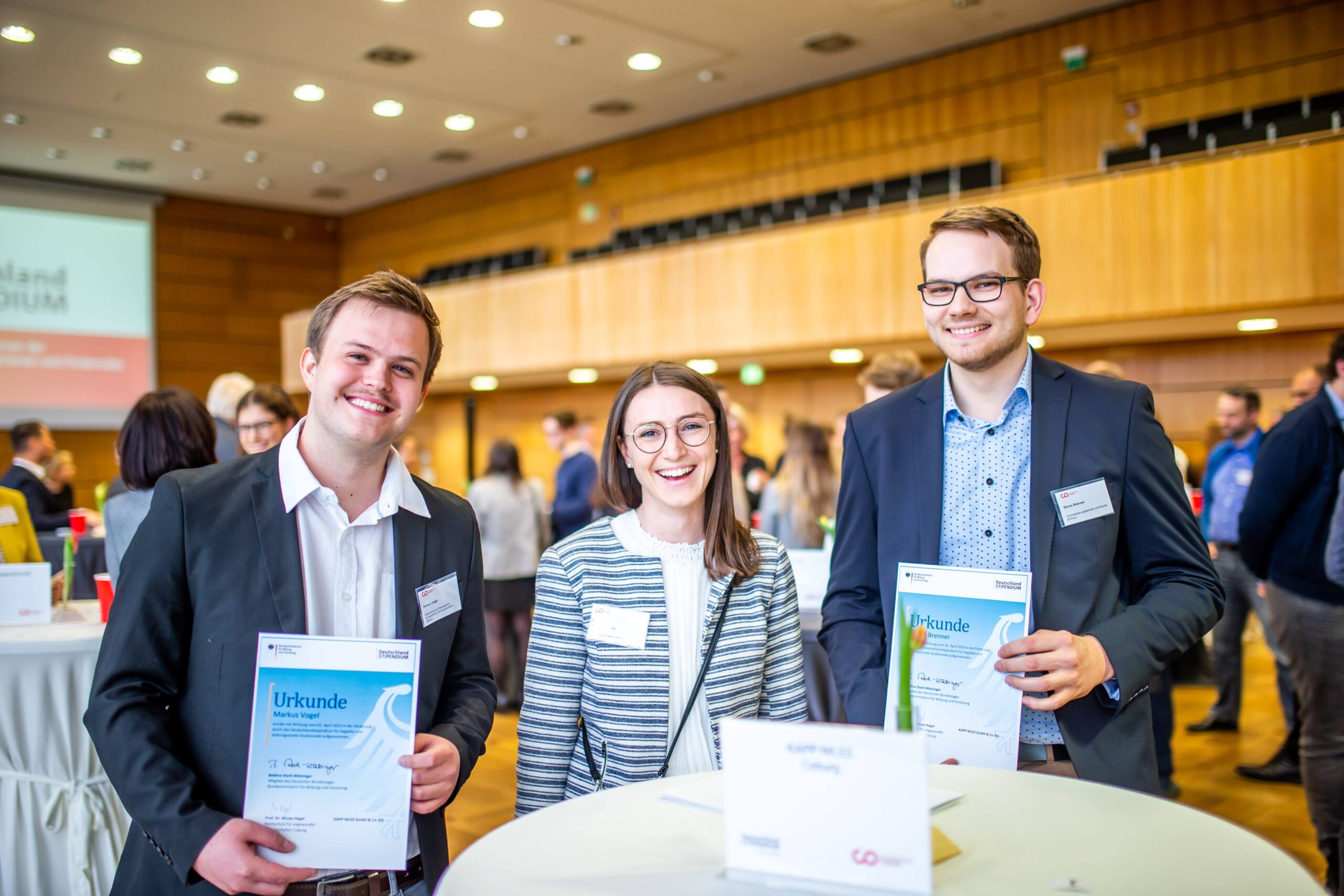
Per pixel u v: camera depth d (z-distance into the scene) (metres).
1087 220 5.73
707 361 7.85
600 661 1.72
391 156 10.50
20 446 6.09
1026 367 1.71
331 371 1.41
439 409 11.38
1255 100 6.41
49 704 2.37
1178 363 6.47
